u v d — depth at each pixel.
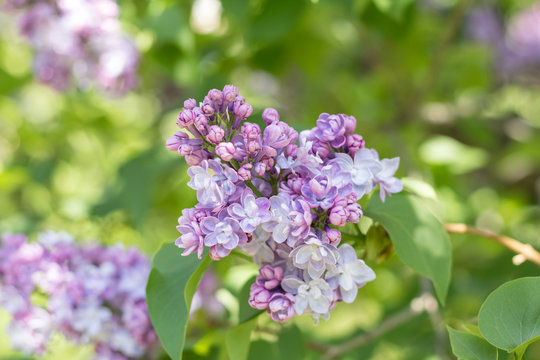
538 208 1.23
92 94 1.22
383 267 0.93
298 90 1.31
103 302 0.70
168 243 0.60
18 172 1.14
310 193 0.54
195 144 0.54
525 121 1.28
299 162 0.54
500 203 1.29
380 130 1.10
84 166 1.31
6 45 1.26
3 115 1.27
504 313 0.56
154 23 0.93
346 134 0.56
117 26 0.95
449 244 0.59
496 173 1.33
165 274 0.59
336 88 1.32
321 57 1.20
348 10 0.86
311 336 0.98
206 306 0.74
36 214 1.21
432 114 1.22
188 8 1.00
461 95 1.33
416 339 0.93
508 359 0.55
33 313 0.70
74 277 0.70
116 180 1.03
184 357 0.70
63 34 0.93
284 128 0.54
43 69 0.97
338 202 0.53
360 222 0.62
